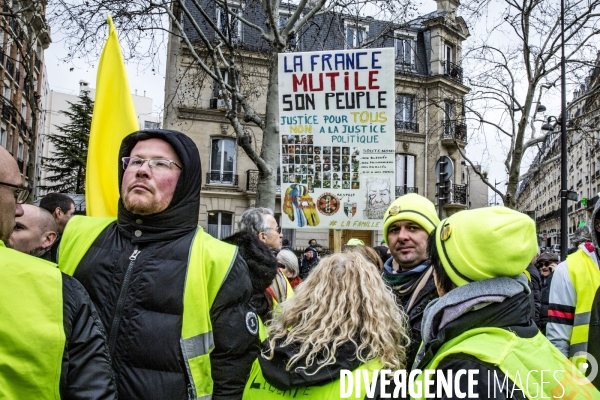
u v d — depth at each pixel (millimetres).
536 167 16438
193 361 1982
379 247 5324
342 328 1711
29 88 14398
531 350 1510
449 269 1686
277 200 22719
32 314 1355
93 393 1424
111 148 2895
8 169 1488
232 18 9039
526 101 14312
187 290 2037
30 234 2768
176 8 9211
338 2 8641
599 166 34094
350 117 4434
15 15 11336
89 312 1511
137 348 1964
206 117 21781
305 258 11328
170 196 2154
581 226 5414
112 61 2943
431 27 24312
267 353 1816
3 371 1310
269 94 7418
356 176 4410
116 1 8328
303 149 4461
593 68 14695
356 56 4398
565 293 2961
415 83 24047
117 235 2232
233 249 2232
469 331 1556
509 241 1570
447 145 25266
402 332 1856
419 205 2809
